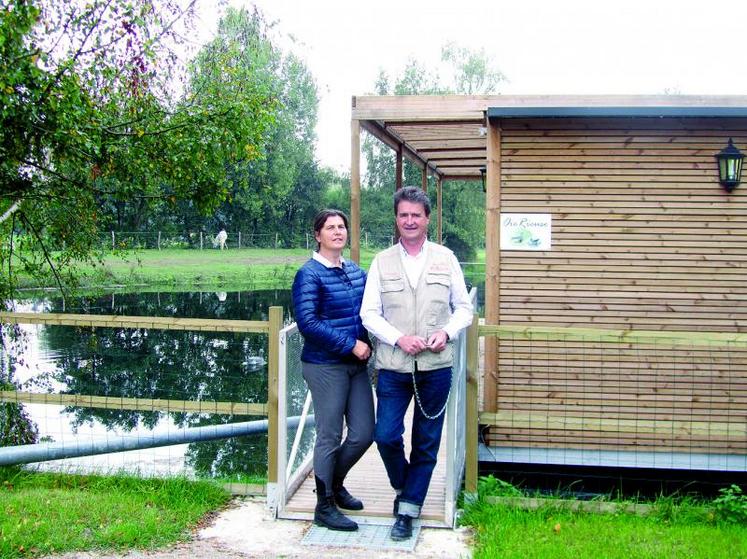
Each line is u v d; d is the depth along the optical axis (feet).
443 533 15.70
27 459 18.84
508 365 23.21
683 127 22.43
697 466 22.65
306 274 14.97
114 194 34.99
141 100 32.96
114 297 90.02
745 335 16.31
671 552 14.25
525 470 23.68
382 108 25.73
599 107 21.88
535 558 13.87
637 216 22.66
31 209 35.24
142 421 36.55
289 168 177.06
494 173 23.04
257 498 17.81
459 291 15.25
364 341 15.61
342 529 15.61
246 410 17.43
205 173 35.50
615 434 22.97
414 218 14.82
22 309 58.70
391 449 15.33
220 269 123.03
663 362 22.63
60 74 27.30
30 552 14.32
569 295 22.93
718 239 22.40
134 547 14.71
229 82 35.88
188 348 52.44
